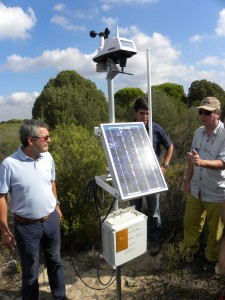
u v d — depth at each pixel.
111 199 3.78
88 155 3.99
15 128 9.02
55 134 4.59
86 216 3.78
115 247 2.32
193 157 2.76
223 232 3.48
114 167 2.17
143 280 3.25
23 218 2.57
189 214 3.40
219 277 3.17
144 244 2.55
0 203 2.50
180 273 3.26
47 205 2.63
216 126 3.04
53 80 13.47
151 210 3.70
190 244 3.48
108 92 2.56
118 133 2.35
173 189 4.46
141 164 2.35
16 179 2.51
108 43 2.44
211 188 3.09
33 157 2.58
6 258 3.71
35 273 2.68
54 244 2.80
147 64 2.62
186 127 8.26
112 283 3.24
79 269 3.52
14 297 3.07
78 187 3.79
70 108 10.09
